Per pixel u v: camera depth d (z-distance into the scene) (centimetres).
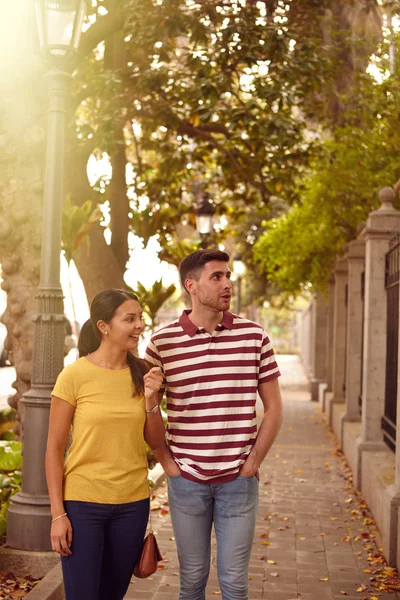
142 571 346
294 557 615
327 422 1497
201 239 1484
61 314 557
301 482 937
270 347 367
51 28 547
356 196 1247
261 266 1752
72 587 337
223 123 1334
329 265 1592
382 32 1009
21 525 532
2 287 699
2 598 473
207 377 354
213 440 354
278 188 1338
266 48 1055
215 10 1070
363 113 1041
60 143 561
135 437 343
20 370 700
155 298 1377
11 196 666
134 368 349
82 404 340
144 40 1084
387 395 848
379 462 784
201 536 363
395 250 791
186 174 1527
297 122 1177
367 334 883
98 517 336
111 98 1151
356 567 591
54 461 338
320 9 1161
